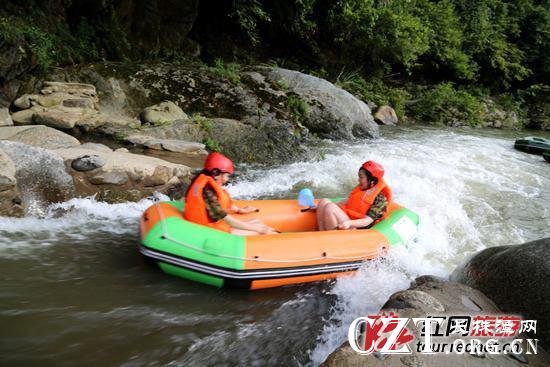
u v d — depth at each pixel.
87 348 2.97
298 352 3.12
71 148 5.74
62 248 4.26
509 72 19.62
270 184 6.70
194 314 3.45
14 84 7.66
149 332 3.19
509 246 3.70
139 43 10.95
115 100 8.36
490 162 9.38
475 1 19.66
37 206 4.79
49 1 9.05
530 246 3.46
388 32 14.84
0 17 7.90
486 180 7.97
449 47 17.50
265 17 12.67
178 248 3.67
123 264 4.07
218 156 3.90
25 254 4.07
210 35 13.10
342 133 9.97
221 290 3.76
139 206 5.34
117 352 2.96
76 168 5.16
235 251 3.64
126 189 5.40
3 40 7.40
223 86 9.37
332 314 3.60
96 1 9.75
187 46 12.23
